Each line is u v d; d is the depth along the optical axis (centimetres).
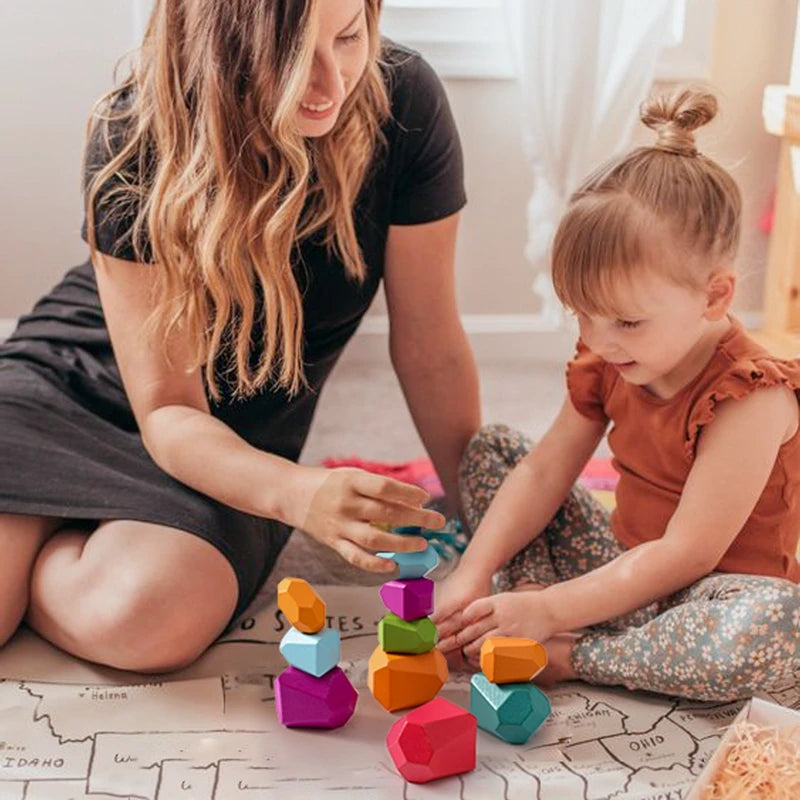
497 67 204
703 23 203
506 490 130
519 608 116
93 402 132
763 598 107
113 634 115
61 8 192
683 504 116
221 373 130
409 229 135
